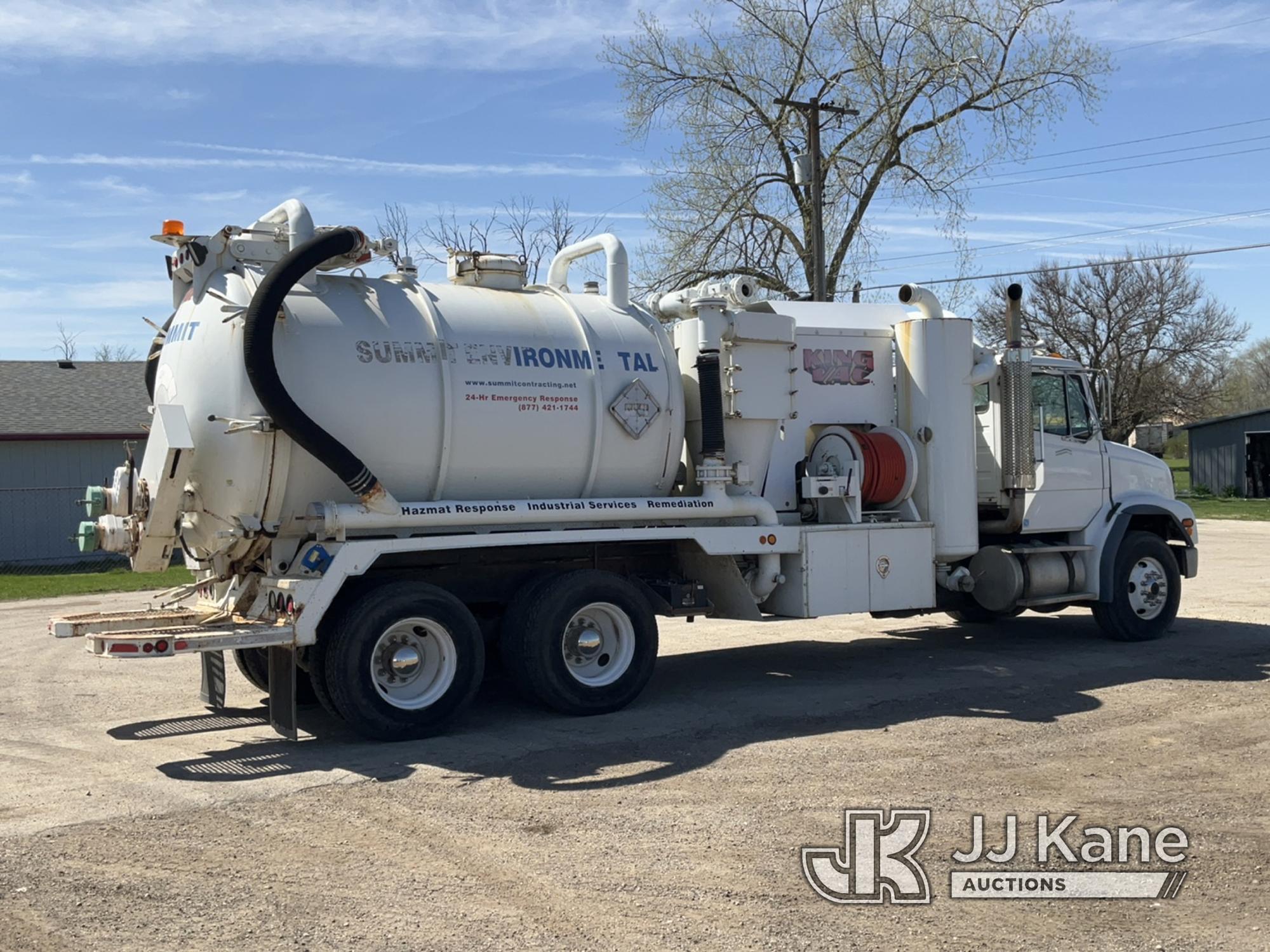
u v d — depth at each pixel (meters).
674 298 10.09
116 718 9.27
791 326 10.27
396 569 8.65
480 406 8.66
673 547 9.85
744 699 9.59
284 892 5.23
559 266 10.22
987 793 6.70
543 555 9.25
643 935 4.71
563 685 8.77
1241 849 5.72
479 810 6.48
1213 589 17.27
